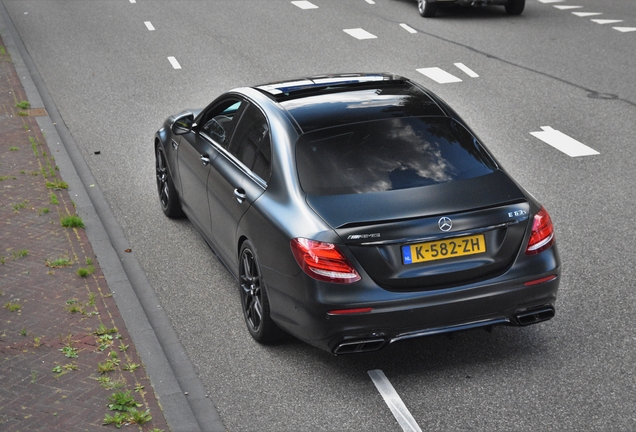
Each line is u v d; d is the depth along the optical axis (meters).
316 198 5.44
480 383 5.52
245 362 5.90
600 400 5.28
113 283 7.01
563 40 17.70
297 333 5.50
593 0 23.31
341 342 5.22
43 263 7.39
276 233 5.51
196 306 6.80
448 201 5.35
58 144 11.08
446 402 5.31
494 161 5.88
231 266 6.65
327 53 16.86
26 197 9.04
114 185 9.78
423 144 5.83
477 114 12.48
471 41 17.80
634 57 15.92
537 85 14.08
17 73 15.06
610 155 10.51
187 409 5.20
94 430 4.89
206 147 7.14
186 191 7.75
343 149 5.74
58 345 5.93
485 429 5.00
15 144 11.03
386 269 5.19
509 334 6.20
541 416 5.12
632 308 6.54
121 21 20.14
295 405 5.34
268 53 16.89
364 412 5.23
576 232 8.14
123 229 8.48
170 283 7.24
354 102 6.29
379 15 21.05
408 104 6.27
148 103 13.34
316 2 23.05
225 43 17.83
